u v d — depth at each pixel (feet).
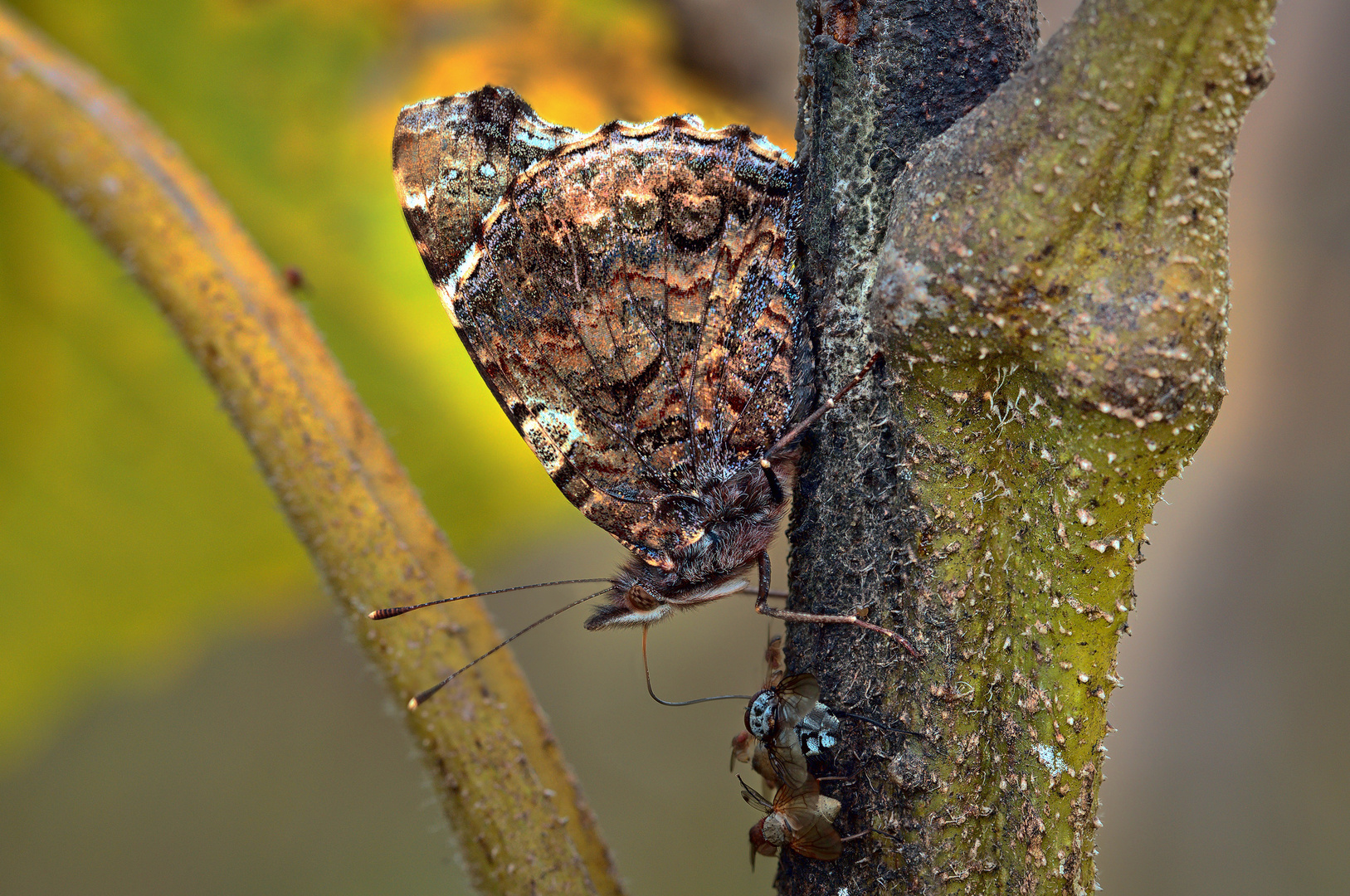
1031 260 0.72
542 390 0.81
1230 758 0.84
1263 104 0.85
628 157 0.79
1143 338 0.71
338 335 0.84
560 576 1.05
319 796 1.18
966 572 0.73
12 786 1.17
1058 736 0.72
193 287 0.77
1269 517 0.85
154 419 0.84
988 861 0.73
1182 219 0.71
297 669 1.20
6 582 0.83
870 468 0.74
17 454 0.83
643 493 0.82
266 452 0.77
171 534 0.84
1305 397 0.85
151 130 0.78
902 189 0.73
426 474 0.84
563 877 0.75
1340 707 0.83
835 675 0.74
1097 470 0.72
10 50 0.78
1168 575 0.86
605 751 1.12
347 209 0.84
